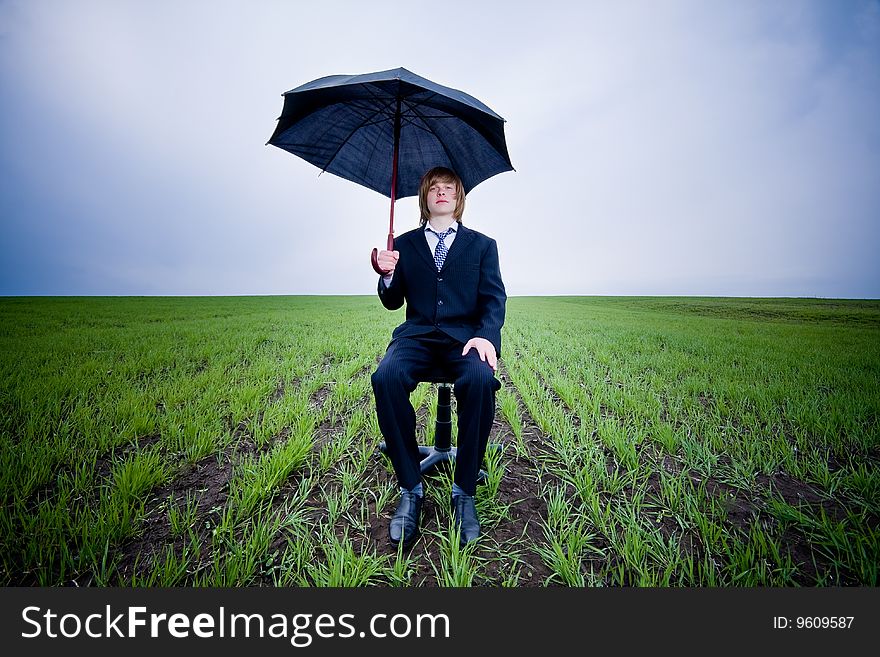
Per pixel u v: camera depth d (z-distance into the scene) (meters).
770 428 3.24
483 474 2.39
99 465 2.50
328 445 2.78
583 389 4.57
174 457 2.61
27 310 14.84
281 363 5.62
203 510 2.07
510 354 7.28
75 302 21.56
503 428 3.41
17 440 2.77
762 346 7.78
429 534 1.95
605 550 1.83
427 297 2.28
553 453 2.88
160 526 1.93
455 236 2.35
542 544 1.87
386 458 2.64
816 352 6.86
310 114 2.73
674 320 15.52
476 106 2.12
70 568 1.62
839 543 1.79
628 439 3.04
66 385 3.97
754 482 2.43
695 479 2.48
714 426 3.26
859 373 4.98
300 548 1.78
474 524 1.90
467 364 2.00
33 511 1.99
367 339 8.33
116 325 10.34
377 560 1.70
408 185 3.05
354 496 2.23
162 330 9.12
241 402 3.59
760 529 1.95
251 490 2.09
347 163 2.98
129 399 3.55
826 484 2.34
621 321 14.84
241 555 1.65
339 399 3.95
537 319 15.74
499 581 1.65
